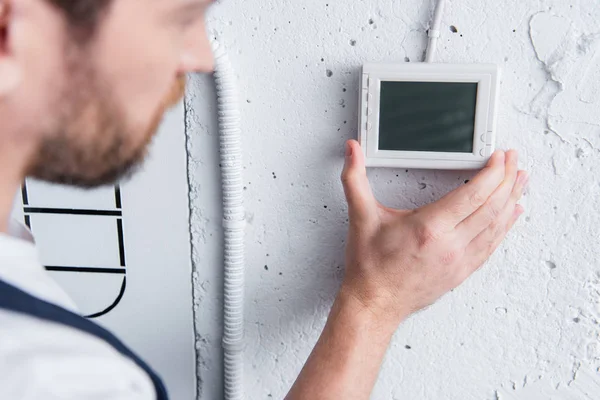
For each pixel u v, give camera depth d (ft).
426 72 2.12
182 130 2.39
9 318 1.20
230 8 2.29
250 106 2.38
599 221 2.29
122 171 1.45
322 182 2.41
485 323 2.47
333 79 2.31
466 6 2.17
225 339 2.56
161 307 2.60
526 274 2.39
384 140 2.21
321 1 2.24
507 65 2.20
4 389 1.12
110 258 2.54
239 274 2.49
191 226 2.50
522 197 2.31
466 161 2.19
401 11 2.21
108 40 1.21
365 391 2.07
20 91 1.18
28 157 1.30
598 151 2.23
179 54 1.36
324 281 2.52
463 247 2.12
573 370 2.45
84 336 1.30
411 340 2.53
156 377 1.55
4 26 1.13
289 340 2.60
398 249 2.10
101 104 1.27
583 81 2.17
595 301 2.37
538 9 2.13
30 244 1.43
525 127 2.24
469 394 2.55
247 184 2.46
